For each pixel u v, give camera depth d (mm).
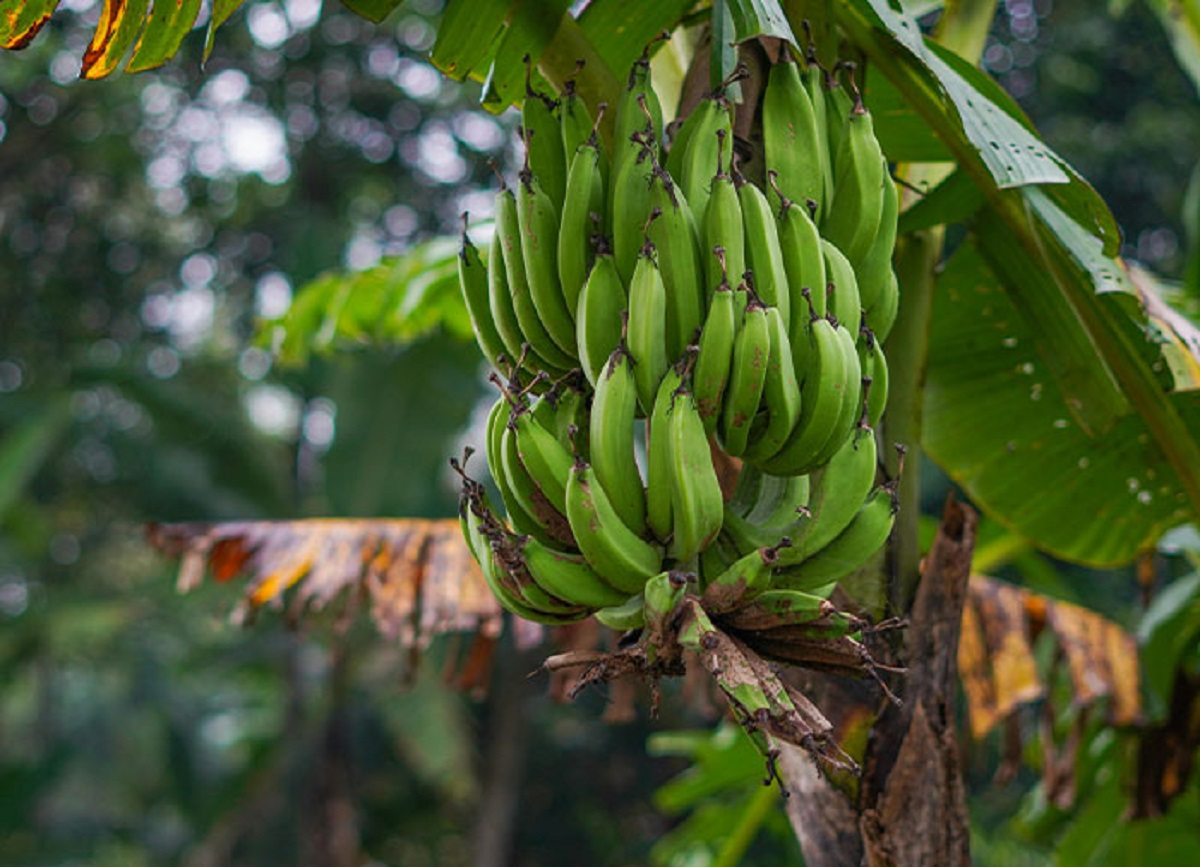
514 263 1790
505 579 1649
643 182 1711
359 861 12867
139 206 14031
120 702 13055
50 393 8867
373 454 7867
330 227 9508
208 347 14156
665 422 1596
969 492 3062
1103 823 3920
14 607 15258
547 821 14414
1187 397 2605
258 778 10688
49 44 11648
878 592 2236
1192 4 3711
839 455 1660
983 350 2900
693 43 2396
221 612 3928
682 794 4375
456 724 9344
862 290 1838
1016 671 3361
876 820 2180
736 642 1526
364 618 8828
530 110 1845
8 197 13453
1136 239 11047
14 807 11695
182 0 1993
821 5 2053
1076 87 10938
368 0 2055
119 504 13750
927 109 2312
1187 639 3490
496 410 1772
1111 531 3062
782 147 1790
